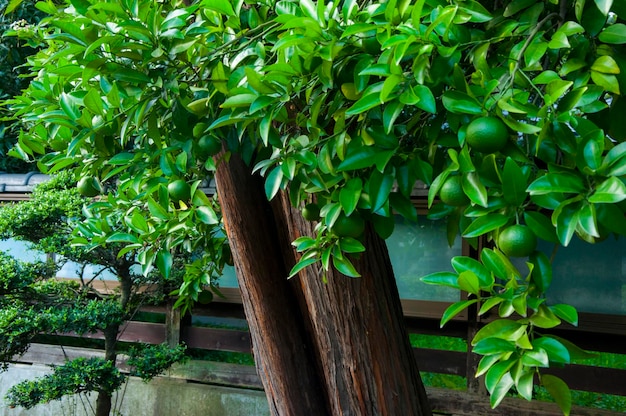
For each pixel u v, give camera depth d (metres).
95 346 5.58
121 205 2.25
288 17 1.39
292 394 2.57
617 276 3.68
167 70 1.54
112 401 5.03
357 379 2.16
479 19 1.26
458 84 1.22
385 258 2.34
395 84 1.18
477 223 1.14
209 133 1.69
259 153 1.91
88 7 1.52
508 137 1.17
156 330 5.01
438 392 4.03
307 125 1.53
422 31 1.25
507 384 1.10
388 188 1.41
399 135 1.57
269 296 2.56
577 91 1.13
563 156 1.26
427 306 4.07
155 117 1.64
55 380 4.03
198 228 2.64
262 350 2.62
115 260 4.27
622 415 3.61
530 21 1.30
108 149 1.69
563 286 3.81
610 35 1.18
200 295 3.07
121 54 1.48
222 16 1.82
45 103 1.79
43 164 1.99
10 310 4.06
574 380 3.74
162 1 1.95
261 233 2.57
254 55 1.67
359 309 2.15
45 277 4.51
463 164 1.16
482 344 1.09
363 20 1.41
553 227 1.09
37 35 2.18
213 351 5.26
